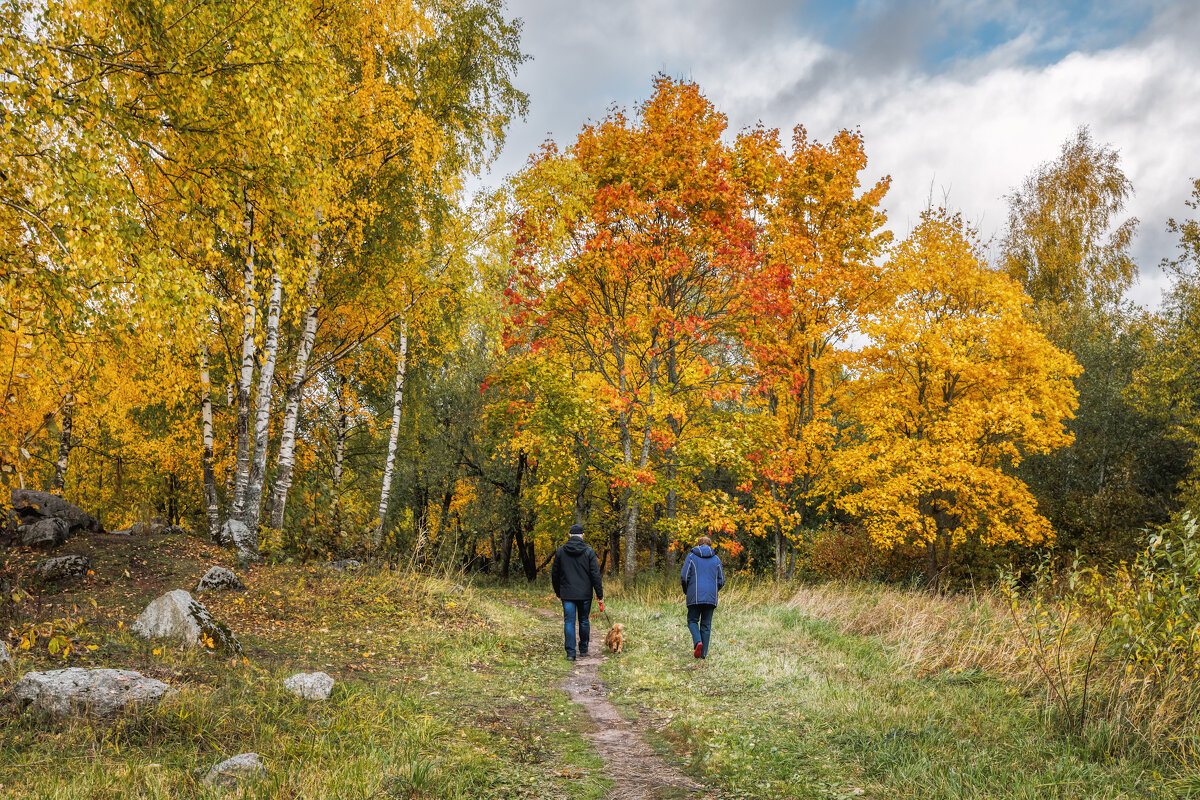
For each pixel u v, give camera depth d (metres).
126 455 20.75
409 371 18.34
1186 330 20.00
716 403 17.72
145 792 3.32
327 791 3.44
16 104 5.23
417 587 10.78
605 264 14.94
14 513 9.82
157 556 9.84
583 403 14.95
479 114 14.28
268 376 11.88
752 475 15.62
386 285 14.08
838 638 8.68
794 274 16.89
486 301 14.14
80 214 5.31
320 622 8.49
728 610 11.86
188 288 6.23
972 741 4.65
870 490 16.64
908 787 3.88
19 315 5.73
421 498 26.84
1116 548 18.98
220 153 7.12
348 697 5.31
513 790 3.94
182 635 6.36
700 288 15.95
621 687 6.95
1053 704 5.23
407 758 4.04
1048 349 16.69
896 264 17.44
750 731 5.05
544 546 31.53
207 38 6.41
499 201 14.41
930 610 9.42
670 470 16.83
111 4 6.33
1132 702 4.84
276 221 8.23
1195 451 19.72
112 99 6.20
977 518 17.88
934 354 16.16
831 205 17.22
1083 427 23.66
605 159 17.05
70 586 8.28
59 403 8.49
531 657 8.27
